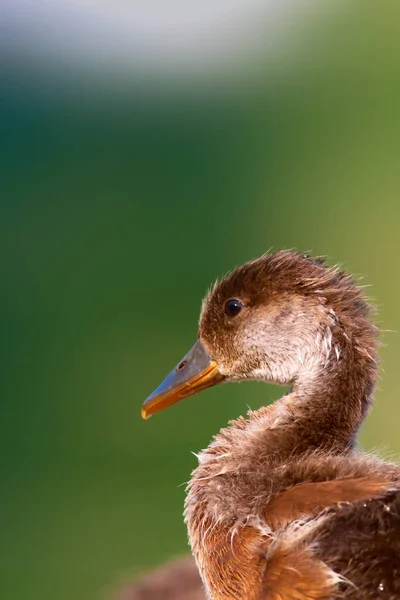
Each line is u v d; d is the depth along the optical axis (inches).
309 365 241.1
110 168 1298.0
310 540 198.5
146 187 1203.2
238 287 252.1
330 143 1374.3
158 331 724.7
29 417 603.2
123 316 763.4
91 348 698.8
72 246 950.4
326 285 242.7
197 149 1419.8
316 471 218.2
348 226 1005.8
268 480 219.9
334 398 236.2
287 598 196.2
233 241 977.5
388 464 224.5
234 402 596.7
